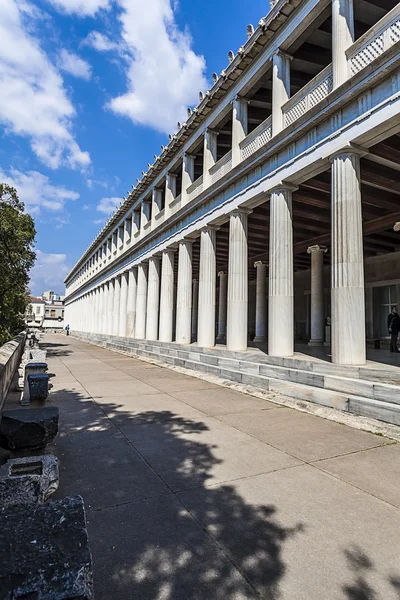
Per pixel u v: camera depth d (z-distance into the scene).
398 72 7.70
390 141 9.40
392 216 14.49
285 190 11.21
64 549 1.37
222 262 27.09
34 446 4.67
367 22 11.15
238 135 13.70
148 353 19.56
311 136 9.93
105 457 5.16
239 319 13.34
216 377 12.04
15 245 19.73
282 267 10.97
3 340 21.88
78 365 16.44
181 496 4.00
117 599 2.49
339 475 4.54
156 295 23.41
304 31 10.86
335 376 8.17
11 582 1.20
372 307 19.58
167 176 21.12
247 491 4.12
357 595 2.53
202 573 2.76
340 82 8.91
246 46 12.37
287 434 6.18
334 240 8.89
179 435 6.14
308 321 24.48
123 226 31.64
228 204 14.05
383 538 3.22
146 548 3.06
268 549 3.05
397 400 6.58
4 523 1.52
